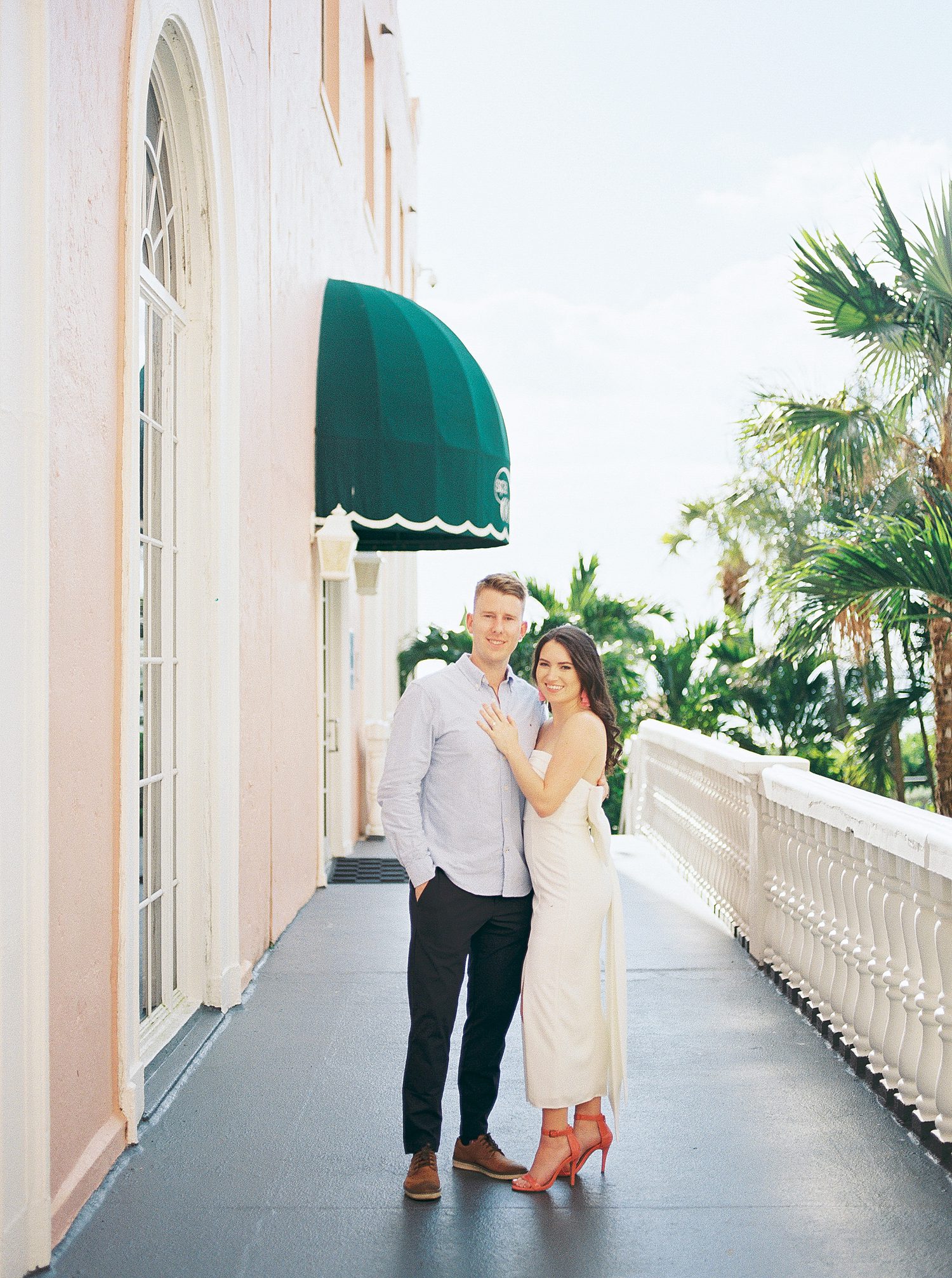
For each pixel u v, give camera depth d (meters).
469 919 3.72
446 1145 4.10
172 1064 4.75
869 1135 4.12
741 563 16.16
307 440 8.72
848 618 10.43
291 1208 3.58
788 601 11.00
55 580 3.38
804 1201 3.61
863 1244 3.34
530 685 4.03
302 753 8.43
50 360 3.30
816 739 13.55
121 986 3.97
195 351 5.67
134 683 4.07
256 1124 4.23
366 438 9.07
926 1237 3.38
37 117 3.15
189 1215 3.53
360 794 13.05
